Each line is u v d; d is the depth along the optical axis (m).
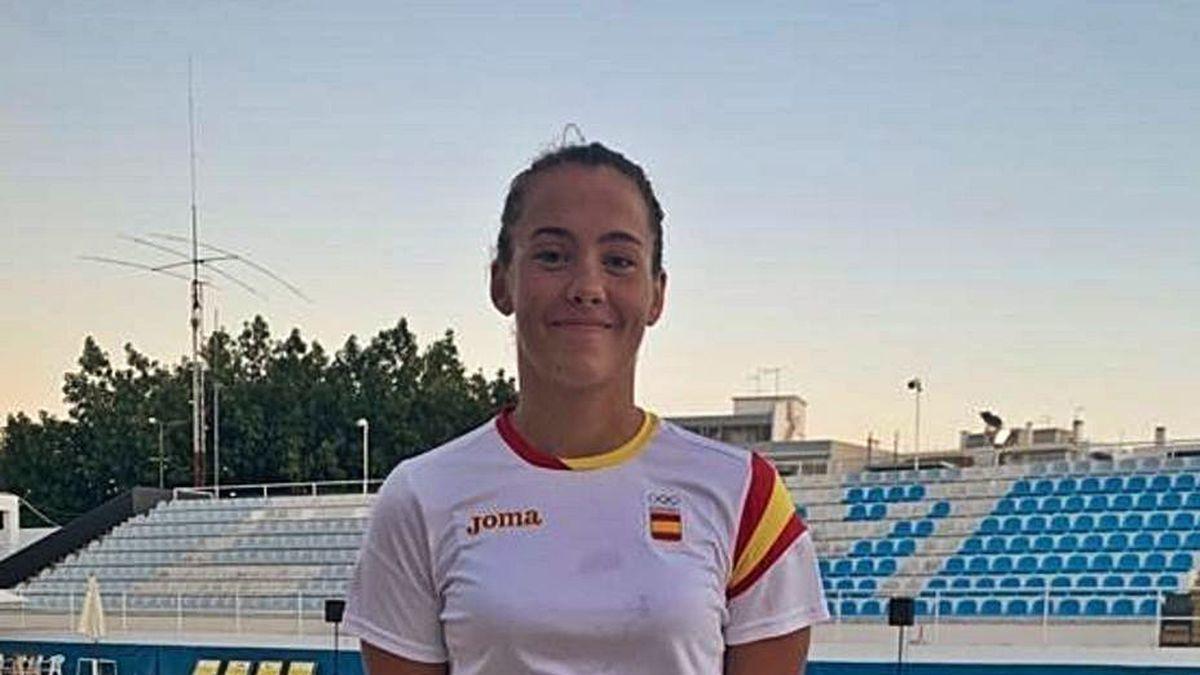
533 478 2.68
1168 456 29.28
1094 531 26.58
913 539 27.98
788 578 2.75
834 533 28.86
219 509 36.03
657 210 2.84
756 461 2.81
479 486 2.69
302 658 24.00
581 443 2.71
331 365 71.19
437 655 2.70
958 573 26.30
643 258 2.74
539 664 2.54
